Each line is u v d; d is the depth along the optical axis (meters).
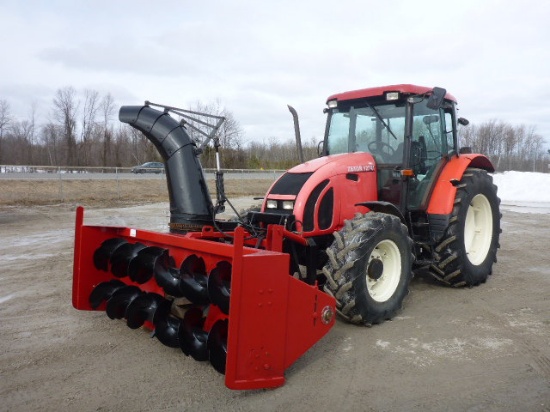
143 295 4.32
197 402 3.19
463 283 5.80
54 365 3.79
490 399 3.20
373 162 5.38
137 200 20.97
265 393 3.31
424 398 3.22
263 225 4.84
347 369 3.67
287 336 3.41
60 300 5.58
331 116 6.12
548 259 7.83
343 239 4.33
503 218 13.76
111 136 50.06
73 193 21.33
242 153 38.06
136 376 3.58
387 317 4.64
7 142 52.38
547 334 4.38
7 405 3.18
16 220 13.77
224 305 3.42
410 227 5.38
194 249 3.86
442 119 5.95
